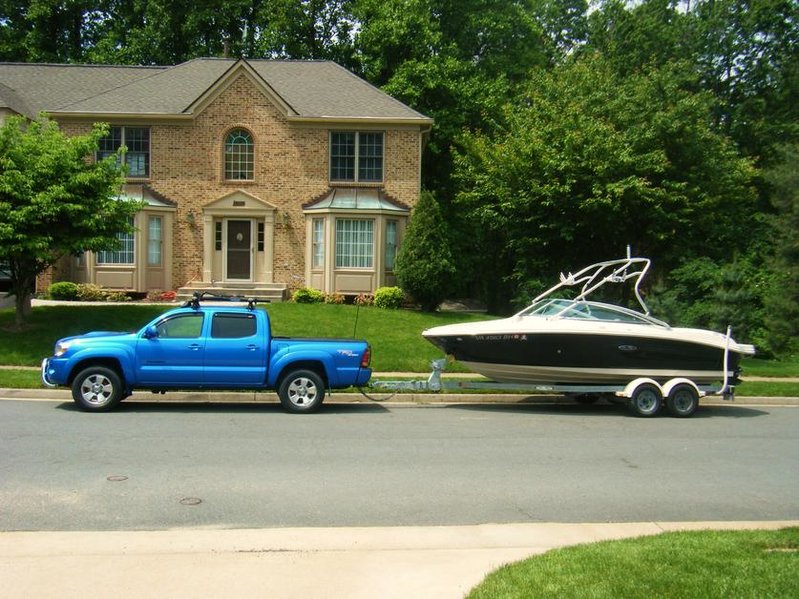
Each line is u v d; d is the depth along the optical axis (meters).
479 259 31.88
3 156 16.91
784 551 5.44
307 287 24.97
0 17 37.09
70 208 16.62
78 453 8.87
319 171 25.34
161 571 5.13
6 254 16.77
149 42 35.41
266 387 12.49
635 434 11.41
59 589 4.77
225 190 25.16
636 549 5.45
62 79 28.50
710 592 4.51
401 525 6.47
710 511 7.16
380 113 25.41
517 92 33.31
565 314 13.96
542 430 11.54
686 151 23.55
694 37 33.59
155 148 24.97
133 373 11.98
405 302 23.70
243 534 6.04
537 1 41.56
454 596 4.75
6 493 7.11
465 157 27.19
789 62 32.53
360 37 33.19
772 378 18.56
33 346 17.27
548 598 4.44
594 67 27.12
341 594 4.77
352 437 10.41
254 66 28.36
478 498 7.39
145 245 24.23
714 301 22.92
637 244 24.30
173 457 8.80
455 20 34.94
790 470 8.99
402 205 25.27
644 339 13.53
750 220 28.11
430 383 13.50
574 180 22.09
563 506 7.21
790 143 28.12
